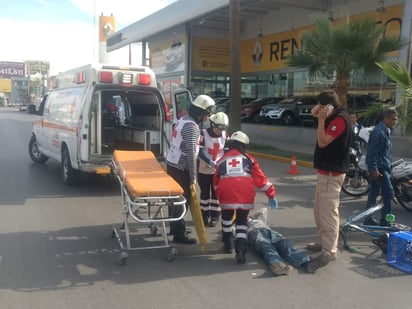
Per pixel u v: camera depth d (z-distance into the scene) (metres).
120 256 5.02
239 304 4.13
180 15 24.67
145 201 4.92
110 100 10.62
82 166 8.38
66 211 7.32
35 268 4.89
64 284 4.50
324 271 5.00
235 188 5.24
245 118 26.12
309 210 7.84
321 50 12.57
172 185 4.95
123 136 10.12
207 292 4.38
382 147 6.39
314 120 22.50
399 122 8.22
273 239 5.50
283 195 9.09
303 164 13.35
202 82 29.36
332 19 21.02
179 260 5.26
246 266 5.10
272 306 4.11
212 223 6.71
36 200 8.02
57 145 9.82
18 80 96.50
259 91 29.56
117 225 6.59
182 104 10.45
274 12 26.09
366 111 9.72
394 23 18.34
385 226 6.14
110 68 8.54
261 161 14.35
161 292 4.36
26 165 11.88
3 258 5.16
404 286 4.64
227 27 28.59
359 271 5.02
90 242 5.83
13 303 4.05
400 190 7.70
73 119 8.74
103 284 4.52
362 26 12.07
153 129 9.35
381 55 12.25
